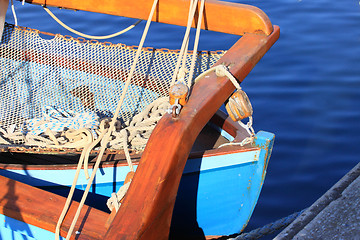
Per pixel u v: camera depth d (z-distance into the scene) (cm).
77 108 527
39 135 459
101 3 436
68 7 449
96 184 420
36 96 538
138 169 280
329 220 293
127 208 266
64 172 417
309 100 732
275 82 780
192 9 340
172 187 285
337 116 695
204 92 330
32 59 557
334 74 796
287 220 504
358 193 311
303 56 853
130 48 543
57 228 315
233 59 376
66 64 554
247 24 407
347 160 611
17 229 353
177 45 891
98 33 934
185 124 294
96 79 549
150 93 528
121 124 483
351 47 876
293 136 656
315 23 969
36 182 428
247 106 351
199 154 401
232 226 462
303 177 586
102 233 313
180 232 465
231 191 432
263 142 402
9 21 967
